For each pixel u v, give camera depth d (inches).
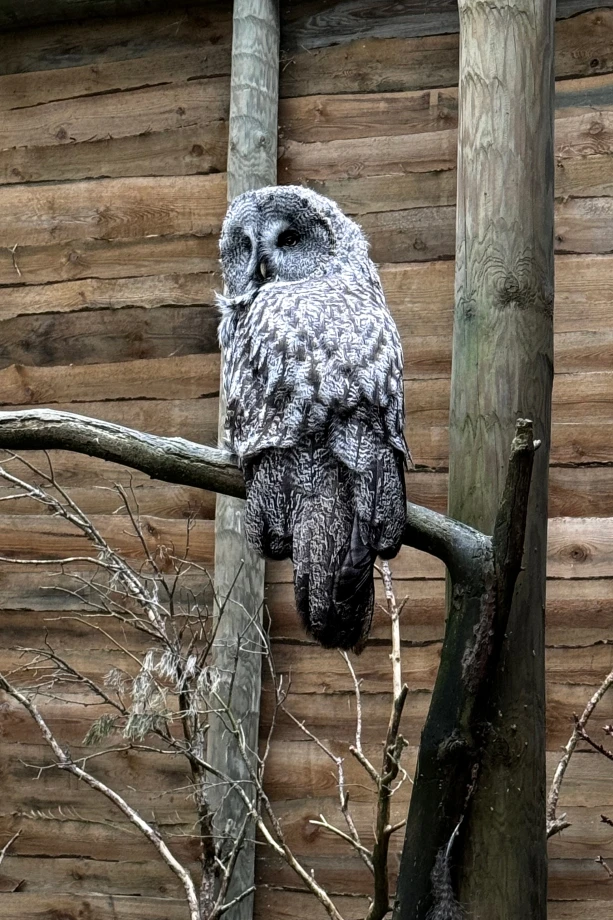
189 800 196.2
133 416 213.9
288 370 117.7
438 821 120.7
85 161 224.7
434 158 205.3
